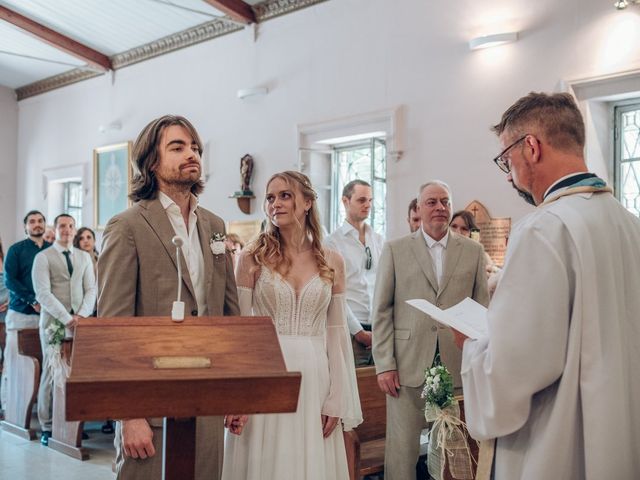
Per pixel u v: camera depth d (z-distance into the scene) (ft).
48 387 18.44
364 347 14.73
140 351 4.67
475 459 9.55
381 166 21.34
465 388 5.60
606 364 5.05
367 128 21.72
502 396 5.10
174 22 27.81
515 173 5.86
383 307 11.22
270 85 24.90
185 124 7.48
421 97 20.13
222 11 24.76
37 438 18.83
